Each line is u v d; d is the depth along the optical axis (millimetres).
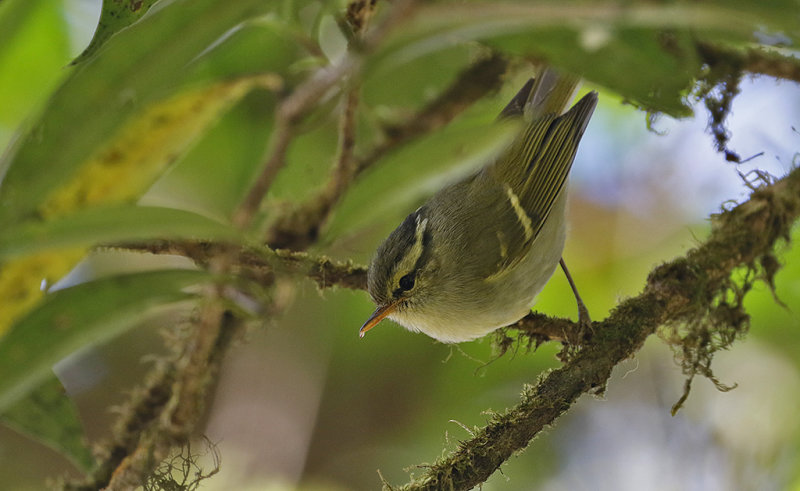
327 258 8453
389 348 12102
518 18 3975
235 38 7492
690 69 5297
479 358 11156
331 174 8805
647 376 11977
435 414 11648
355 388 12469
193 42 4602
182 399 7035
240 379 12781
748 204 7516
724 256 7324
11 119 8250
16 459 11461
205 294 6332
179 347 8125
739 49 7270
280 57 8039
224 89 7297
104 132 4750
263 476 12328
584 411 12008
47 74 8219
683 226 11891
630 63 5039
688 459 11102
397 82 9125
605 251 12070
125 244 6848
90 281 5078
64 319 4965
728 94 7398
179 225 4629
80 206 6895
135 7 4887
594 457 11641
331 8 6344
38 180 4594
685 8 3887
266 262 7359
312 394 12648
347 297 12047
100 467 7637
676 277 7285
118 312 5066
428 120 8984
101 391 12297
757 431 10789
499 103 10000
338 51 8133
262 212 8914
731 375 11344
